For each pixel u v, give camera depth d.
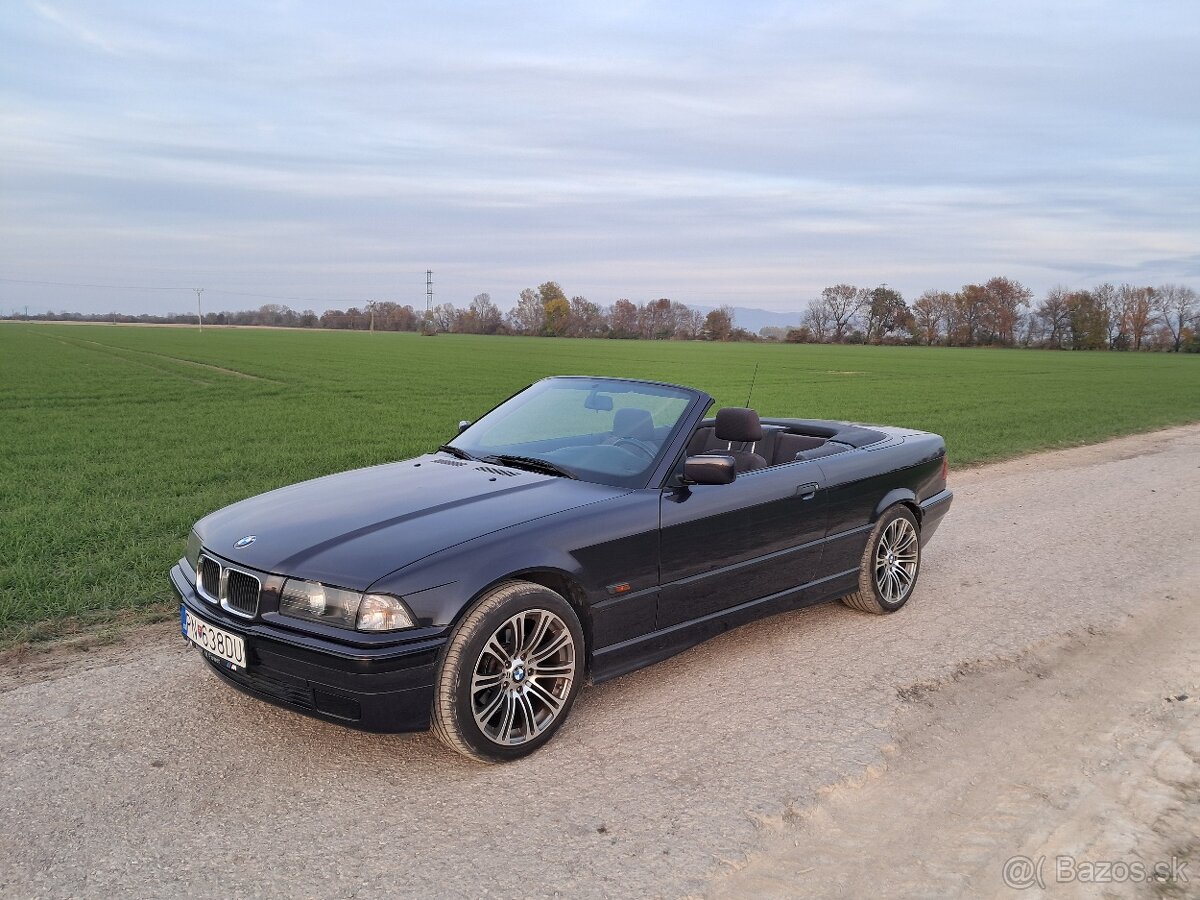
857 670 4.53
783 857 2.84
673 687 4.28
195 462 11.96
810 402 26.23
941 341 136.00
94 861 2.73
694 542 4.16
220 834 2.90
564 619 3.61
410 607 3.19
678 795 3.22
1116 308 124.19
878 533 5.34
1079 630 5.21
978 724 3.90
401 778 3.32
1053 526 8.21
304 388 29.97
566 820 3.04
